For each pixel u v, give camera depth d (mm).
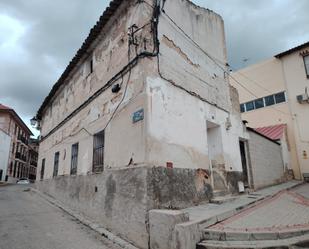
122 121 6344
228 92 9367
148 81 5781
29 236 5617
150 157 5246
